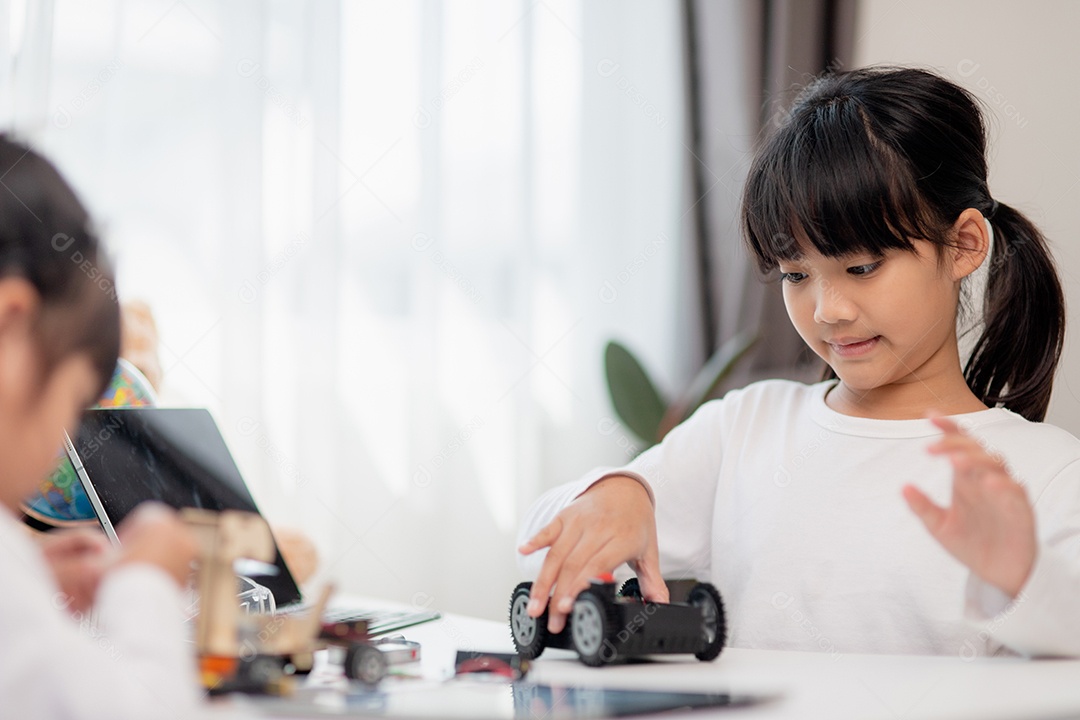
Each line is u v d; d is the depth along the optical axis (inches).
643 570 31.7
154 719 15.4
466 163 87.1
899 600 37.9
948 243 36.8
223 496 32.4
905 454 40.1
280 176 78.0
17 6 66.4
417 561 83.3
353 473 81.4
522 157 89.0
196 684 17.9
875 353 36.9
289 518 77.6
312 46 79.1
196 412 33.5
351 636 23.3
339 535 79.4
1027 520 25.6
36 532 33.0
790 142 37.6
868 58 85.1
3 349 17.6
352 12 81.6
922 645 37.4
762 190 38.3
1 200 18.1
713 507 44.8
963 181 37.4
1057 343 43.4
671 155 94.3
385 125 82.8
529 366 89.0
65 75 69.1
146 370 54.6
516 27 89.0
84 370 18.7
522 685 20.9
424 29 84.2
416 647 25.7
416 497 83.4
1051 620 26.0
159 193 72.4
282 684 19.2
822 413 43.1
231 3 75.5
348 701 18.5
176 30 73.5
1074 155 68.4
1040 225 67.6
